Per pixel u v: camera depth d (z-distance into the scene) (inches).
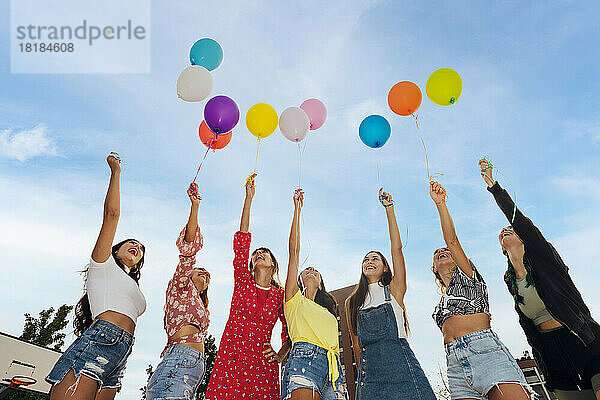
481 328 102.3
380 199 131.1
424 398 102.7
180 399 99.5
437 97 138.8
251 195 136.1
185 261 118.3
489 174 126.4
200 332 111.8
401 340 111.1
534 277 111.7
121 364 99.3
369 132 141.7
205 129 149.2
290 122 138.3
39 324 418.9
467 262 112.9
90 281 102.7
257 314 118.5
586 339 103.3
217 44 143.9
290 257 123.1
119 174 113.4
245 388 109.3
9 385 276.7
